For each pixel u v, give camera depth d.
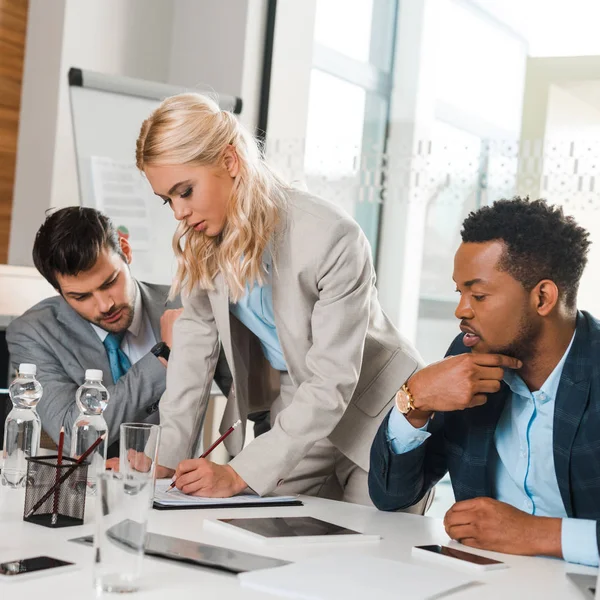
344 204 4.13
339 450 1.98
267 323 1.96
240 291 1.83
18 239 3.82
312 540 1.37
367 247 1.88
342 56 4.14
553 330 1.49
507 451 1.59
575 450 1.47
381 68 4.06
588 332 1.51
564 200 3.65
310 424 1.76
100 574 1.05
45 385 2.41
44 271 2.38
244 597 1.06
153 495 1.57
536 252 1.46
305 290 1.84
